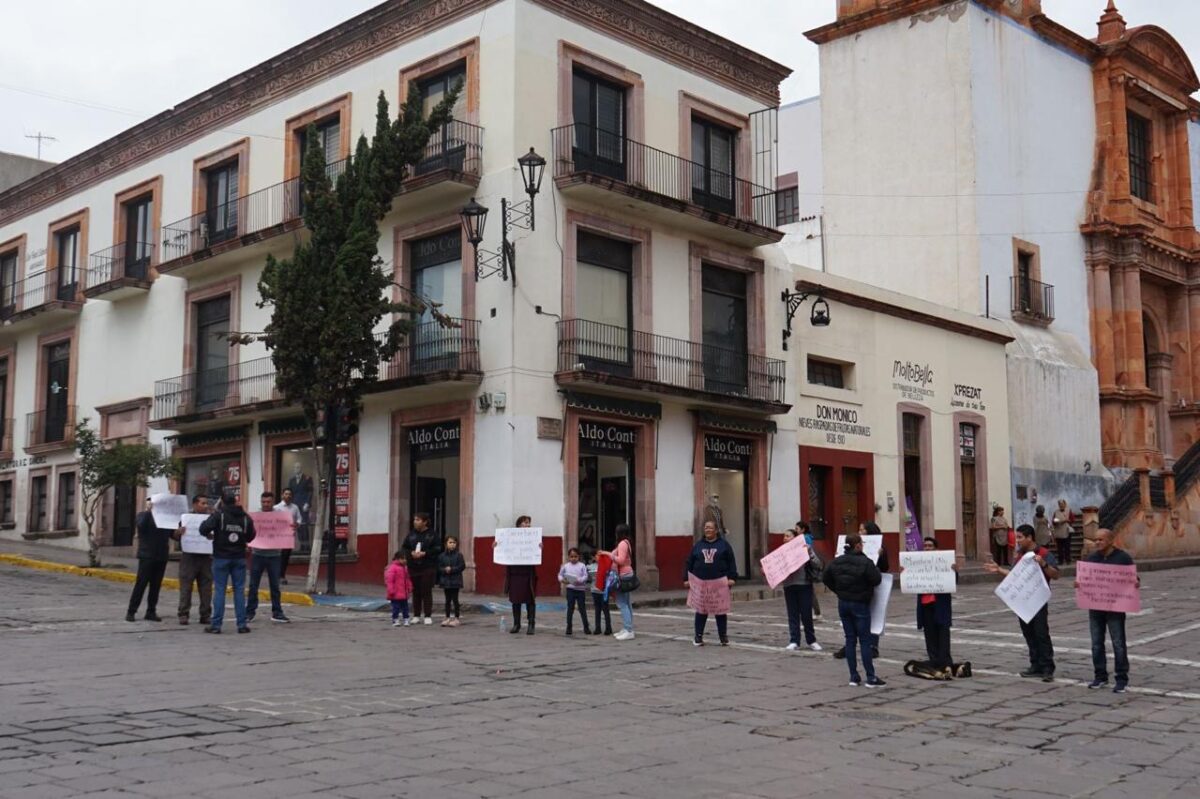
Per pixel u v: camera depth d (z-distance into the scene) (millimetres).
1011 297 37188
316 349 21062
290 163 27188
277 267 21609
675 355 25172
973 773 8414
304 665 12812
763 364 27078
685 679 12727
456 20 24031
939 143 37219
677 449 25094
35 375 34781
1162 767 8773
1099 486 38375
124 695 10469
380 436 24469
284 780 7434
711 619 19672
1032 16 39531
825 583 12867
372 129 25547
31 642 14047
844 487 29203
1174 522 38375
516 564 16859
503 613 19828
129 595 20531
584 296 23906
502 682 12094
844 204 39219
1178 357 45094
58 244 34625
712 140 27281
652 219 25047
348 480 25031
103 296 31438
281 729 9141
